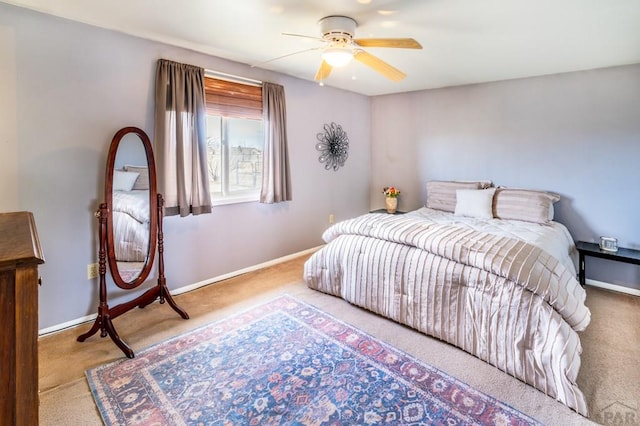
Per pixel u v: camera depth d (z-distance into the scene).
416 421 1.64
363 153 5.16
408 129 4.86
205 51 3.04
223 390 1.85
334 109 4.59
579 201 3.60
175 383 1.91
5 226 0.98
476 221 3.60
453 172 4.49
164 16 2.30
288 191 3.91
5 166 2.20
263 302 2.96
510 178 4.04
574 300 1.95
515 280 1.98
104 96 2.56
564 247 3.06
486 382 1.92
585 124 3.50
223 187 3.49
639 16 2.22
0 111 2.16
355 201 5.09
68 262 2.49
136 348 2.25
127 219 2.53
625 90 3.27
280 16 2.27
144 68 2.74
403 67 3.46
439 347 2.26
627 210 3.34
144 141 2.62
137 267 2.61
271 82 3.70
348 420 1.65
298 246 4.29
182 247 3.14
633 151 3.27
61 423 1.62
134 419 1.65
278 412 1.70
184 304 2.92
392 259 2.56
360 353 2.19
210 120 3.36
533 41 2.68
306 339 2.36
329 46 2.34
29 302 0.80
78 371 2.01
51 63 2.32
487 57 3.11
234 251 3.58
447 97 4.45
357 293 2.80
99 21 2.40
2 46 2.14
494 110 4.09
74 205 2.48
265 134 3.62
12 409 0.79
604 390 1.85
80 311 2.58
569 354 1.76
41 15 2.26
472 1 2.02
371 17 2.26
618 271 3.39
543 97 3.73
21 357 0.79
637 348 2.28
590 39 2.63
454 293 2.23
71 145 2.44
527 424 1.61
